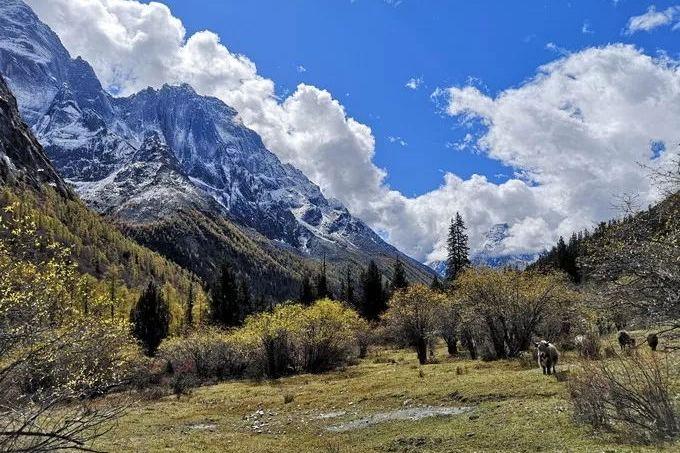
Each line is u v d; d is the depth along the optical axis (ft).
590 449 40.60
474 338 153.58
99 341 34.78
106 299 41.37
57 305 32.89
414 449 53.72
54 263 34.37
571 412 52.26
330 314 177.58
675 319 37.17
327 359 173.68
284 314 174.40
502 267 147.43
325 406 88.99
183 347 183.42
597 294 40.11
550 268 171.73
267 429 78.18
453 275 299.79
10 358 28.37
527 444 46.47
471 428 56.95
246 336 176.24
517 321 133.80
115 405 34.22
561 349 123.24
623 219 38.96
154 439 72.43
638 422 43.06
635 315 38.86
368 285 328.90
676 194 36.11
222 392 125.80
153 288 324.19
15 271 30.94
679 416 41.32
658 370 43.65
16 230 32.40
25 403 28.02
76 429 29.48
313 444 63.87
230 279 314.55
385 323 251.19
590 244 41.06
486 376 88.79
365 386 102.06
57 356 30.07
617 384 45.55
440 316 163.84
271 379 155.22
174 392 133.28
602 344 94.48
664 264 36.76
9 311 28.84
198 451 63.00
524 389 71.31
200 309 390.83
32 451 27.17
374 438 62.28
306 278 368.27
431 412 70.85
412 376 107.45
